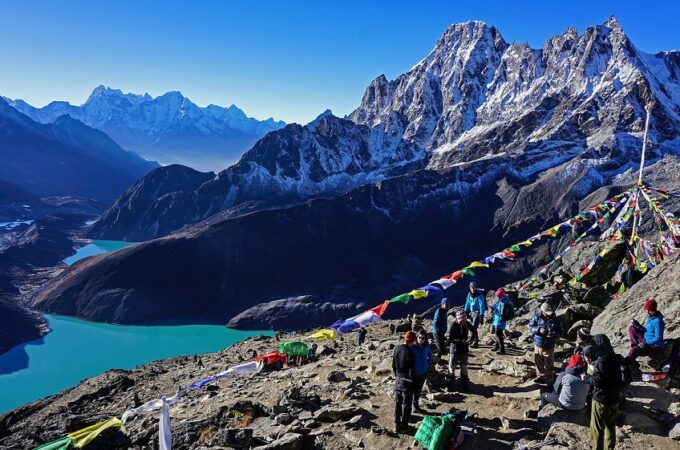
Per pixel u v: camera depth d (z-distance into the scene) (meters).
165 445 12.73
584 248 28.62
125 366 136.12
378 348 22.69
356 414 13.85
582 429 11.01
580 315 21.00
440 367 16.89
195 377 32.41
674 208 103.25
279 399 16.52
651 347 13.28
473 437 11.80
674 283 16.91
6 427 30.98
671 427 10.98
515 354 18.03
